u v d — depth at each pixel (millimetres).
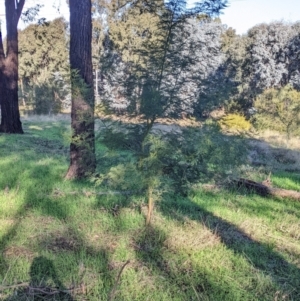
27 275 2391
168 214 3660
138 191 3627
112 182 3072
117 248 2838
